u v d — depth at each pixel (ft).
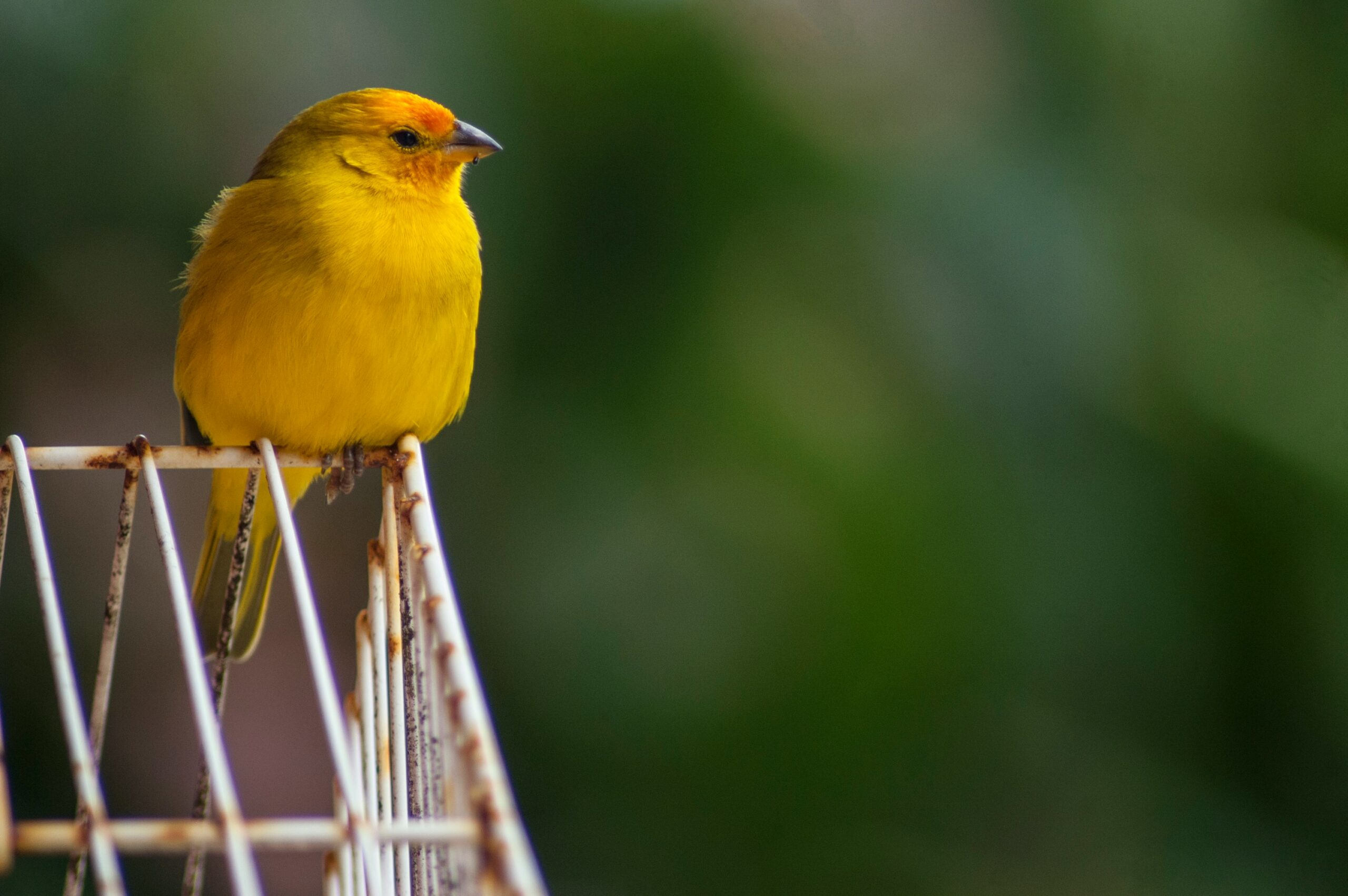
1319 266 37.22
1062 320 35.06
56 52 32.32
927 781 35.47
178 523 38.14
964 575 34.83
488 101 34.04
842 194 34.65
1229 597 35.88
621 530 35.73
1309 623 35.76
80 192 33.40
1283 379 36.58
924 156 35.65
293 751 38.27
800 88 35.76
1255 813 36.01
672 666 35.47
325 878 15.57
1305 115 38.32
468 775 11.73
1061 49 37.22
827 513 34.50
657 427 34.58
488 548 36.11
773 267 34.81
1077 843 35.58
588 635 35.70
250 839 11.24
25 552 36.96
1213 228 37.24
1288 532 35.76
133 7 32.86
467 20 34.30
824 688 34.99
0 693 36.01
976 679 35.32
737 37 35.35
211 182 34.14
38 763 35.73
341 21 33.91
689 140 34.27
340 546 39.96
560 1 34.50
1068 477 35.32
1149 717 36.65
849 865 34.99
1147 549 35.42
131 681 37.27
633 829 35.14
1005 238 35.06
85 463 15.65
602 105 34.27
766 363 34.53
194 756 37.37
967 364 35.17
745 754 35.24
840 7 36.09
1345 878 35.19
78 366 36.58
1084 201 36.06
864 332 34.88
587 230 34.40
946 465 34.94
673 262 34.35
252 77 33.86
